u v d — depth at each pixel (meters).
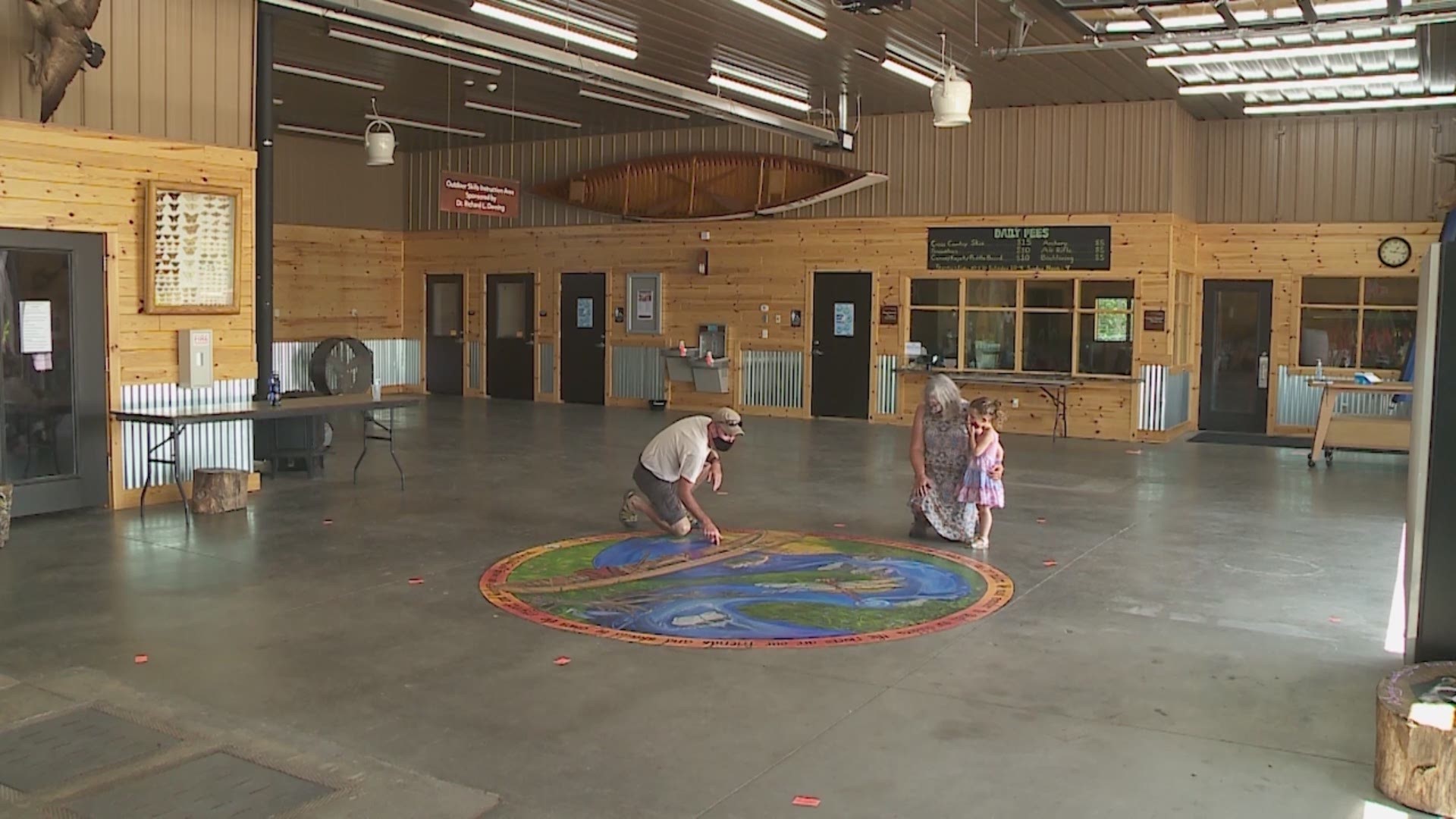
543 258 17.09
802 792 3.50
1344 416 10.95
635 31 10.13
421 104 14.14
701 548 6.94
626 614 5.47
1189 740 3.95
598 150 16.47
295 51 11.27
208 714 4.11
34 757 3.71
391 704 4.23
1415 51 10.09
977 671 4.68
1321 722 4.13
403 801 3.40
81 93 7.61
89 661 4.70
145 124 7.98
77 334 7.71
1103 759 3.77
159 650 4.86
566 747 3.84
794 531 7.51
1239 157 13.81
